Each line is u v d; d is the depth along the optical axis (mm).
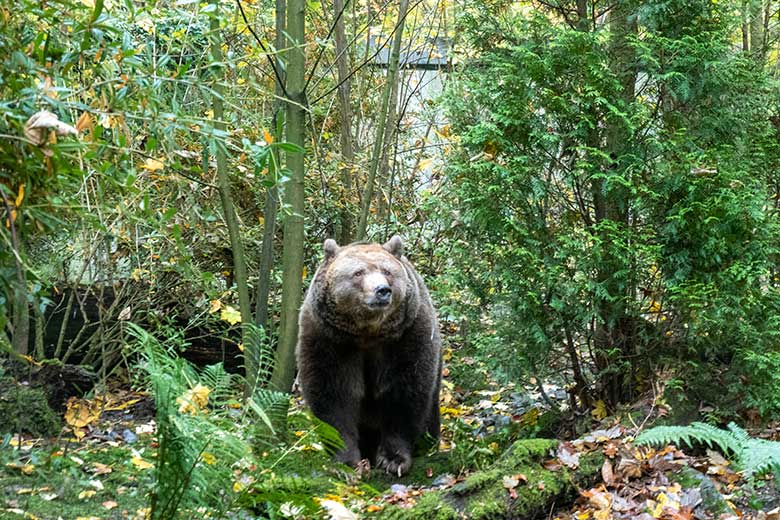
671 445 6375
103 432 7309
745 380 6992
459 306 7797
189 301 9328
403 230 10359
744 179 7176
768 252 7055
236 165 8008
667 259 7148
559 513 5688
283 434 6465
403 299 6996
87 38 3723
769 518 5281
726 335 6957
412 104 12727
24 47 3645
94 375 8195
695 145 7207
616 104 7234
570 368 7871
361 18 11500
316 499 4801
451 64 11406
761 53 8469
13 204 3301
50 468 5695
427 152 11516
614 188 7195
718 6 7332
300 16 7375
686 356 7273
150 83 4211
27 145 3277
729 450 6414
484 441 7387
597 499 5602
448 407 9039
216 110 7520
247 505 4777
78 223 4910
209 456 4520
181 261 5934
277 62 8250
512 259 7348
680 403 6961
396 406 7281
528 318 7375
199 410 4578
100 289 8680
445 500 5551
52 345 8961
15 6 3637
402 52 12102
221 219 9242
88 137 3824
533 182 7219
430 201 8289
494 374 7574
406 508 5543
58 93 3746
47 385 7602
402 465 7062
